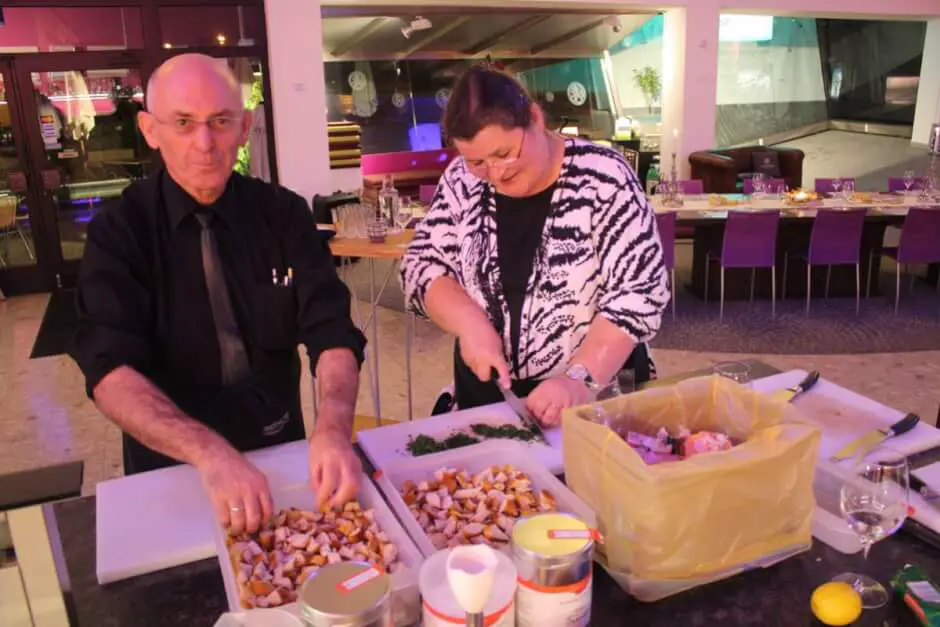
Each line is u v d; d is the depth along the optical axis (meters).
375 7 7.71
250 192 1.47
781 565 1.02
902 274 6.63
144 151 6.56
